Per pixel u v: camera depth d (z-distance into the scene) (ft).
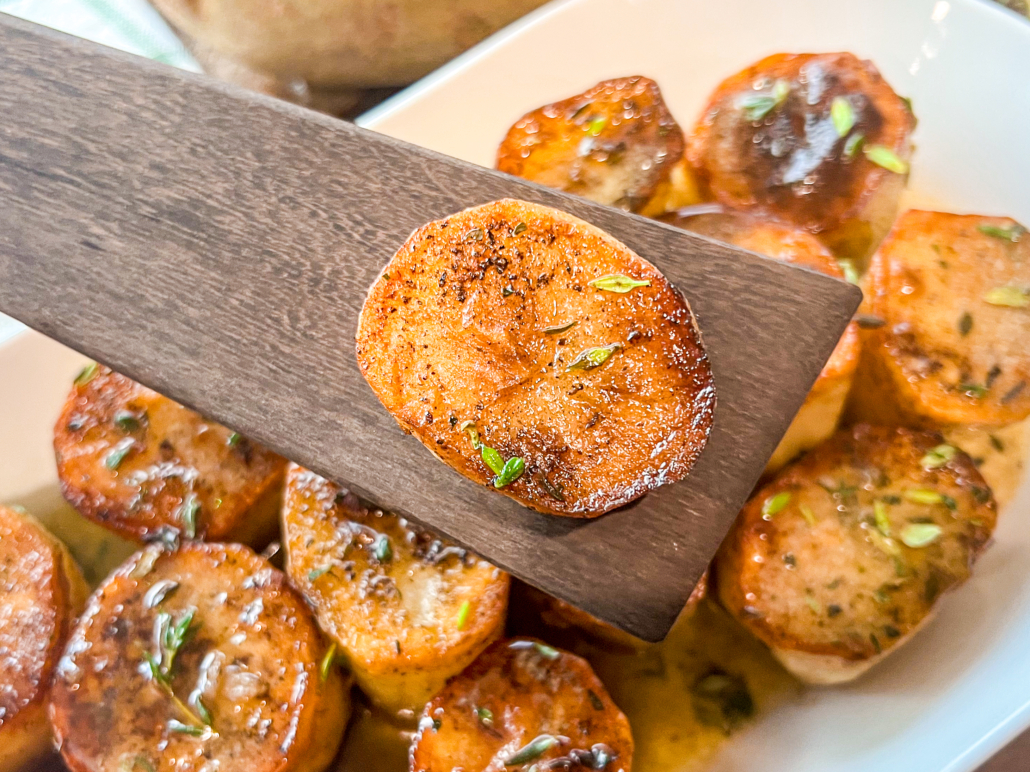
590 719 0.51
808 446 0.56
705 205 0.60
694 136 0.60
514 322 0.40
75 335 0.43
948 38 0.57
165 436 0.57
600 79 0.63
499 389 0.40
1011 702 0.43
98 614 0.53
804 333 0.39
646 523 0.40
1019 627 0.47
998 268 0.54
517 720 0.51
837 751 0.48
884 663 0.51
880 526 0.52
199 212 0.43
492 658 0.52
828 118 0.56
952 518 0.51
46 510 0.59
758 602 0.51
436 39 0.74
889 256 0.55
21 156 0.45
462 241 0.40
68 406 0.58
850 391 0.57
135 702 0.51
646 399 0.39
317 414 0.41
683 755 0.52
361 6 0.70
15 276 0.44
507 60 0.62
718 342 0.40
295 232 0.43
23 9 0.77
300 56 0.75
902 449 0.53
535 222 0.40
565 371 0.39
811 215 0.56
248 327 0.42
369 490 0.41
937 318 0.53
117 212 0.44
